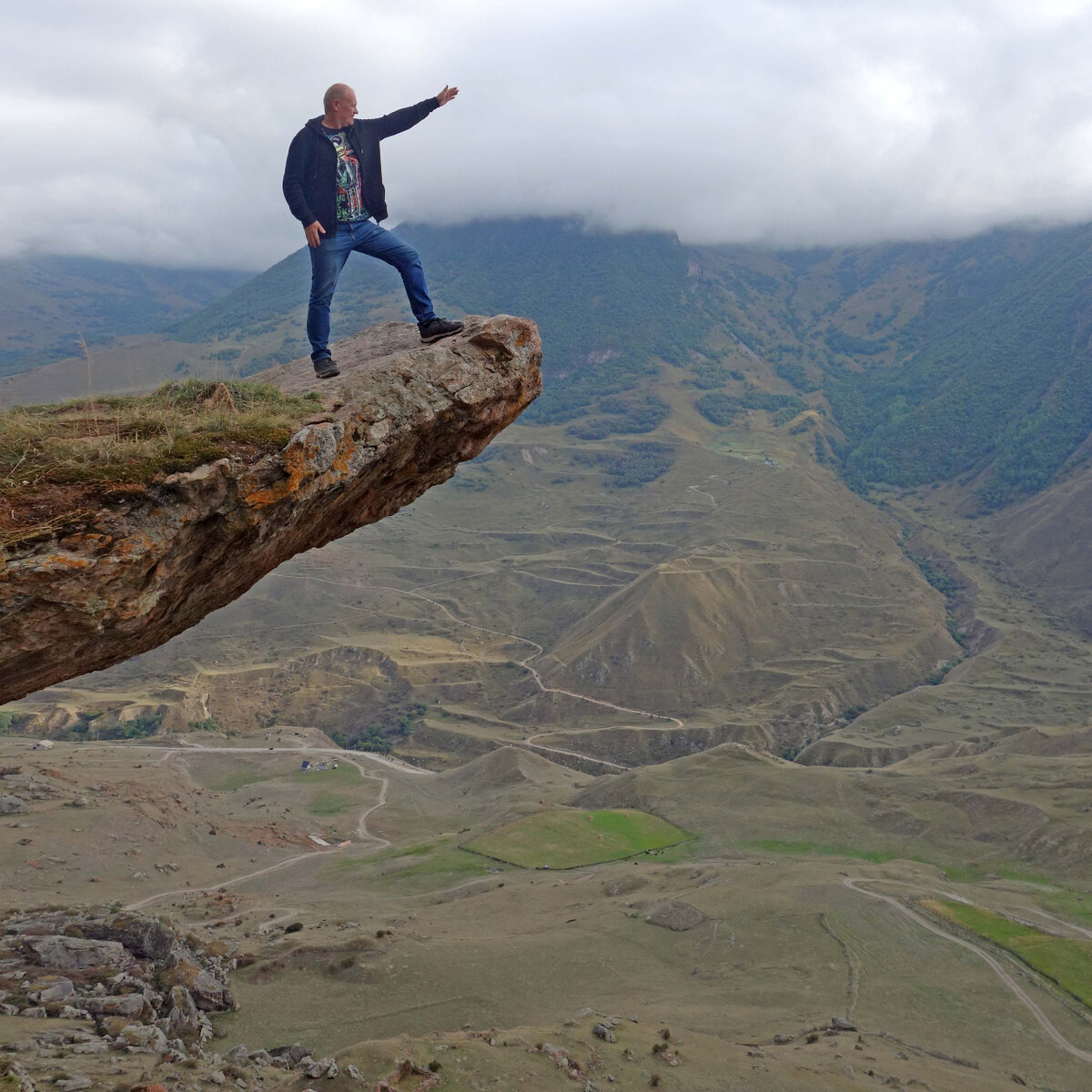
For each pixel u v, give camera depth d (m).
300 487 8.80
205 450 8.13
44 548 7.00
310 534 10.24
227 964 50.12
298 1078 29.08
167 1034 35.34
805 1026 45.91
